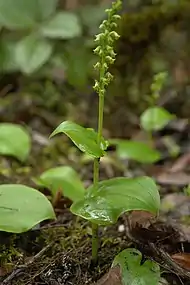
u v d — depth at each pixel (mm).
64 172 888
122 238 817
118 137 1215
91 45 1315
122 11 1311
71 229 840
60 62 1345
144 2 1316
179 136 1161
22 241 814
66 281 762
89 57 1318
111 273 741
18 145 960
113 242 812
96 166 746
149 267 744
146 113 1075
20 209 757
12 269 771
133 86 1318
